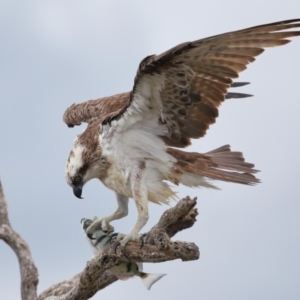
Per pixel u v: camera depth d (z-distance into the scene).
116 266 13.40
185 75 13.34
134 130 14.18
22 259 13.76
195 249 12.03
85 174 14.50
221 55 13.08
